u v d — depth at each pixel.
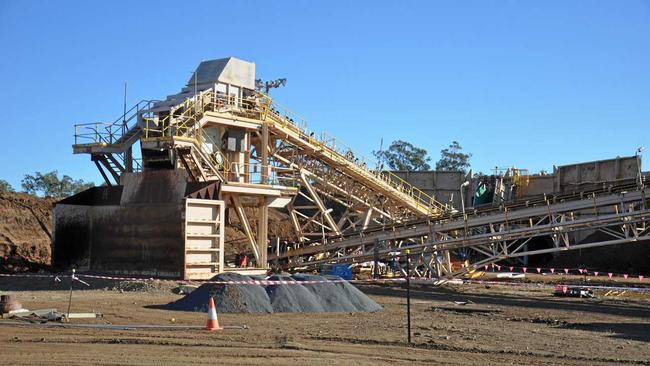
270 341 14.55
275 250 41.06
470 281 36.97
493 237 33.91
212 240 31.66
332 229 41.62
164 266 30.84
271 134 38.19
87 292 26.30
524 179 64.19
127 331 15.62
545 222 38.94
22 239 40.38
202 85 36.28
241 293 21.09
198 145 32.84
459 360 12.84
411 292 31.08
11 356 11.78
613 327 19.17
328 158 40.56
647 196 29.77
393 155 113.62
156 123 33.41
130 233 32.41
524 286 35.94
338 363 11.92
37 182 84.50
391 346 14.38
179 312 20.05
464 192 70.19
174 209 30.81
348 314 21.11
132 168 34.97
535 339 16.25
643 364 13.02
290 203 40.62
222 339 14.68
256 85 38.56
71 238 33.75
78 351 12.49
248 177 36.88
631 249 54.91
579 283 39.81
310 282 22.84
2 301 18.20
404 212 45.22
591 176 59.25
